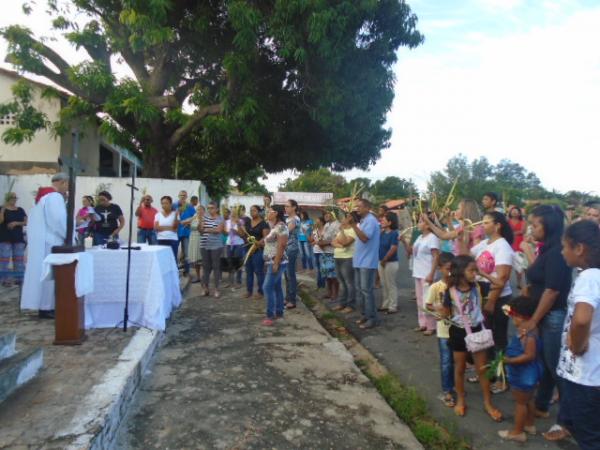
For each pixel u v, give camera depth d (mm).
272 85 14250
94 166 17484
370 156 15977
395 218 7758
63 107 14328
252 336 6035
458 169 55562
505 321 4453
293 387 4395
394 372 5055
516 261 6969
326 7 11453
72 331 4789
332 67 12141
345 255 7789
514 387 3508
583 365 2570
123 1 11695
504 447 3471
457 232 5398
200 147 17906
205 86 15117
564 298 3441
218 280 8672
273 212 6699
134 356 4422
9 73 14695
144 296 5738
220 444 3324
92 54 14117
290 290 7832
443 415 3994
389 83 13703
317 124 14555
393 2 12680
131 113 13461
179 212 10648
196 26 13000
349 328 6875
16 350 4320
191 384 4375
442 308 4055
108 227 9172
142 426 3543
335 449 3346
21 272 8633
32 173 13492
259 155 16453
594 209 6465
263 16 12367
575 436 2691
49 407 3238
